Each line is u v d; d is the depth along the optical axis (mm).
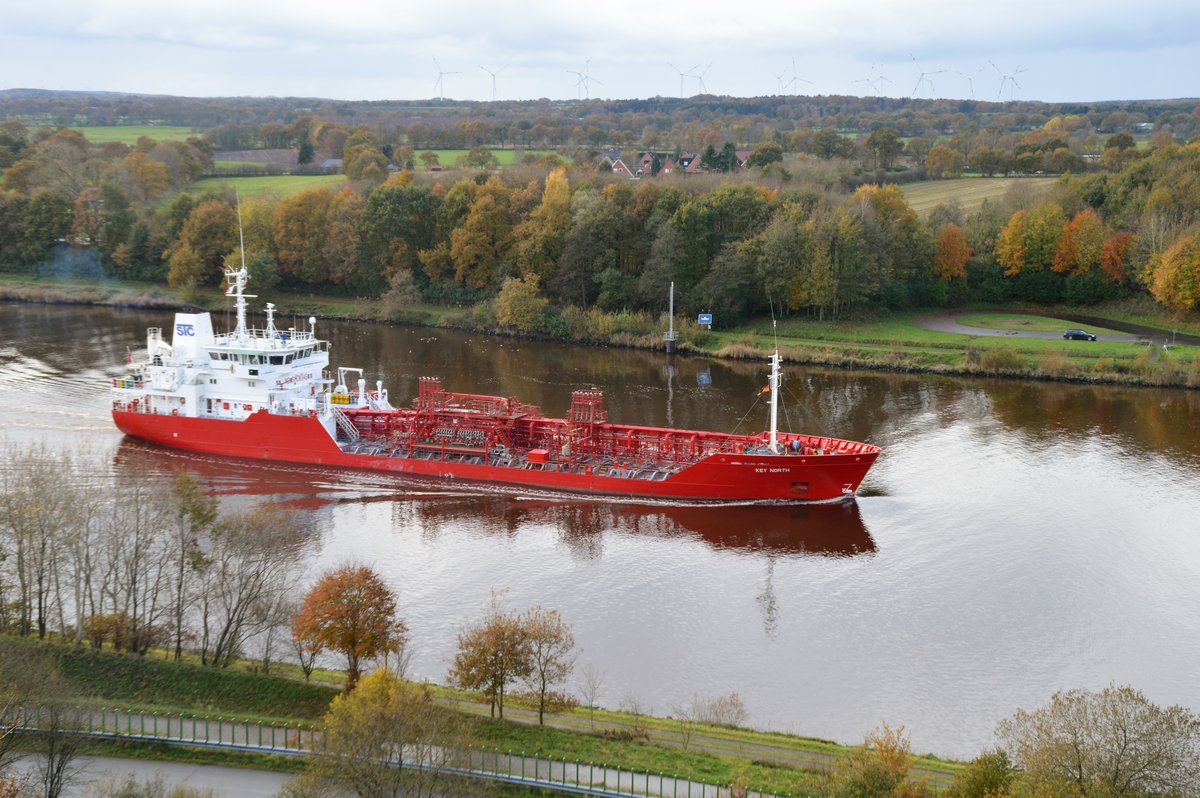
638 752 66875
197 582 87062
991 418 154375
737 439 128000
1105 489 123562
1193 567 102000
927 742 73625
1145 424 151125
